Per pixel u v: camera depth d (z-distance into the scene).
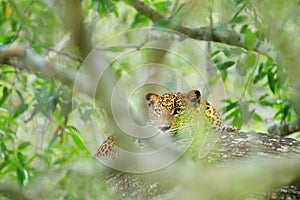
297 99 11.06
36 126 14.84
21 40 14.54
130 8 16.25
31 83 14.26
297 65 6.34
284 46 8.13
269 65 13.51
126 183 9.16
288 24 8.80
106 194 9.28
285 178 4.18
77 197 9.40
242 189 4.22
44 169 11.87
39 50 12.23
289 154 9.24
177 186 4.87
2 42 13.45
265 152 9.26
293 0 8.14
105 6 12.77
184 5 13.80
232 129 11.57
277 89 13.36
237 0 11.70
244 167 4.36
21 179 11.22
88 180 9.55
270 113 16.38
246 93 15.45
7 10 14.50
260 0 8.01
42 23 14.20
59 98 12.30
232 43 13.66
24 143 12.42
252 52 13.40
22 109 12.54
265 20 8.31
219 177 4.25
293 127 14.46
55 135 13.21
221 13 12.64
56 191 10.05
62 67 10.20
